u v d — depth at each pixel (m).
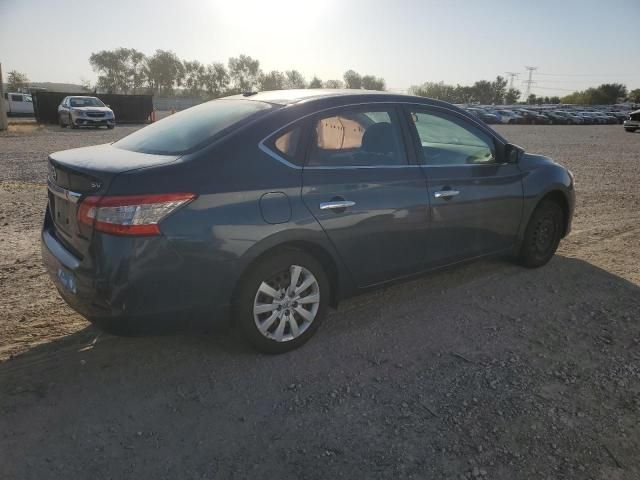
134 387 3.01
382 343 3.59
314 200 3.26
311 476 2.36
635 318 4.04
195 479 2.34
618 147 19.97
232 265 2.99
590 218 7.38
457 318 3.99
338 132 3.50
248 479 2.34
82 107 25.89
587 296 4.45
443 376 3.18
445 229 4.04
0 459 2.42
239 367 3.24
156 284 2.80
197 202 2.86
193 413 2.79
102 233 2.73
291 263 3.28
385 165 3.69
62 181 3.07
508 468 2.43
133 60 95.50
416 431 2.67
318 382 3.11
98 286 2.76
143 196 2.72
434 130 4.08
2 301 4.09
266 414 2.80
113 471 2.37
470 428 2.70
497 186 4.40
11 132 22.45
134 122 34.62
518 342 3.63
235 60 94.00
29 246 5.49
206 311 3.01
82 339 3.55
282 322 3.35
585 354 3.48
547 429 2.70
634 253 5.71
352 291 3.67
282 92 3.85
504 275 4.91
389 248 3.72
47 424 2.67
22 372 3.13
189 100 76.56
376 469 2.41
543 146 20.33
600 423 2.76
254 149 3.13
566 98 122.00
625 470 2.44
